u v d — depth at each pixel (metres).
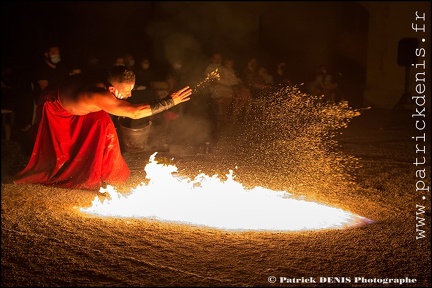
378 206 6.10
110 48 16.00
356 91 16.97
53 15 15.76
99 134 6.23
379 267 4.49
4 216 5.37
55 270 4.24
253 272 4.28
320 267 4.43
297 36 20.73
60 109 6.27
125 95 5.98
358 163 8.29
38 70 9.05
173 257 4.51
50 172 6.41
